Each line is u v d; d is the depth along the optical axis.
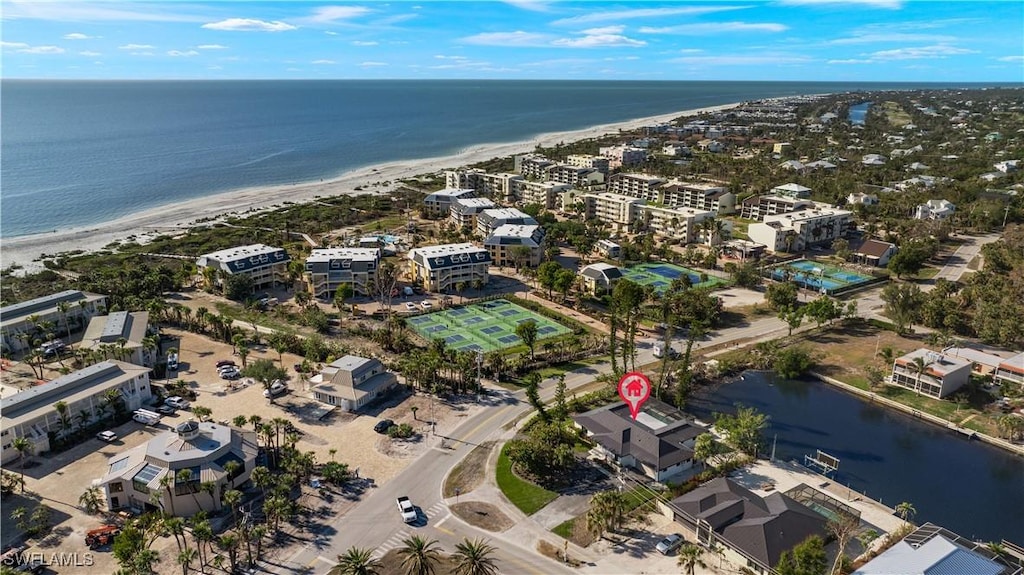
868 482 132.75
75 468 131.12
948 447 146.00
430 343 199.62
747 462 137.88
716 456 138.62
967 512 123.69
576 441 144.38
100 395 149.25
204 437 126.56
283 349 187.12
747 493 120.50
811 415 161.00
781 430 153.75
